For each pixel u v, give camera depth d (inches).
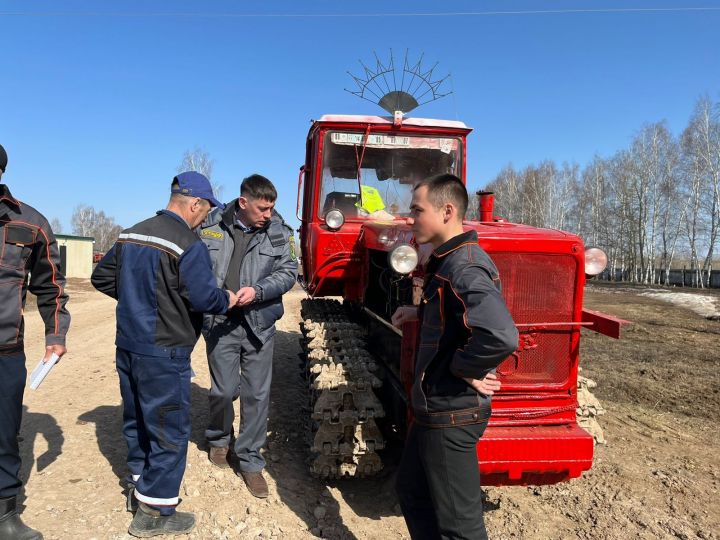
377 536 136.4
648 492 164.2
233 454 166.6
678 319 582.9
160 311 114.3
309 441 163.0
